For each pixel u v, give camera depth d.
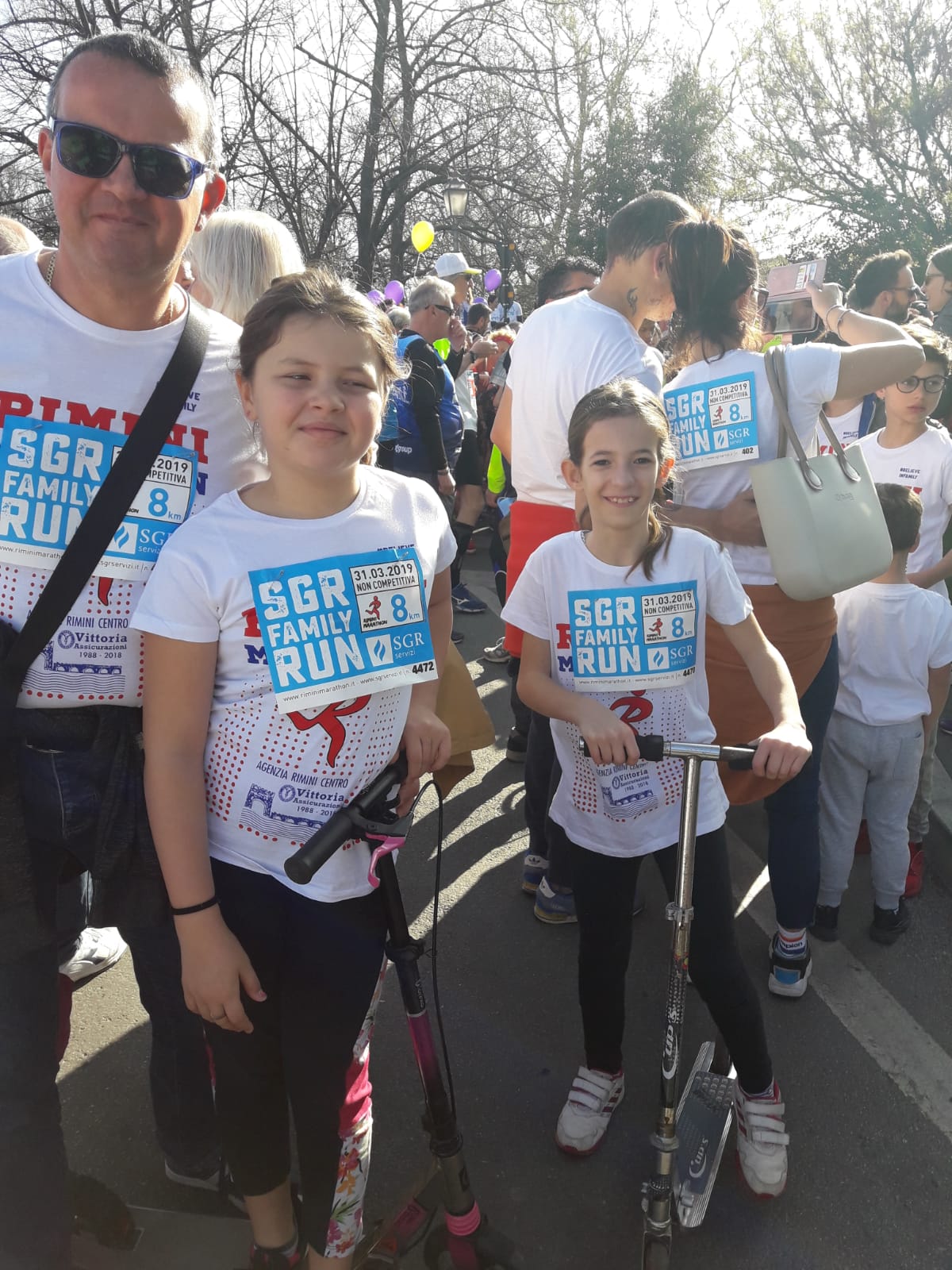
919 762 3.01
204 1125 2.13
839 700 2.99
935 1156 2.31
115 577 1.59
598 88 23.39
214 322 1.71
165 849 1.57
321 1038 1.69
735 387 2.50
